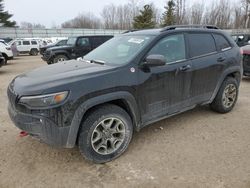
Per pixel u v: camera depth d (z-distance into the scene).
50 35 47.50
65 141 2.95
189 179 2.92
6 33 43.44
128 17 65.06
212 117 4.77
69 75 3.12
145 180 2.93
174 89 3.85
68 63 3.93
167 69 3.70
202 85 4.27
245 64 7.88
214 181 2.88
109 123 3.27
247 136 3.98
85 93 2.96
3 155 3.52
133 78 3.36
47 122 2.85
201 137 3.96
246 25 45.22
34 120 2.88
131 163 3.28
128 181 2.93
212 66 4.34
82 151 3.12
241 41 15.61
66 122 2.89
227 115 4.88
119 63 3.48
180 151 3.54
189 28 4.20
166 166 3.19
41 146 3.75
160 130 4.22
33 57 23.66
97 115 3.11
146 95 3.53
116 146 3.38
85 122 3.07
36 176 3.05
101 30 52.59
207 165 3.19
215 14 53.28
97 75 3.13
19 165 3.28
